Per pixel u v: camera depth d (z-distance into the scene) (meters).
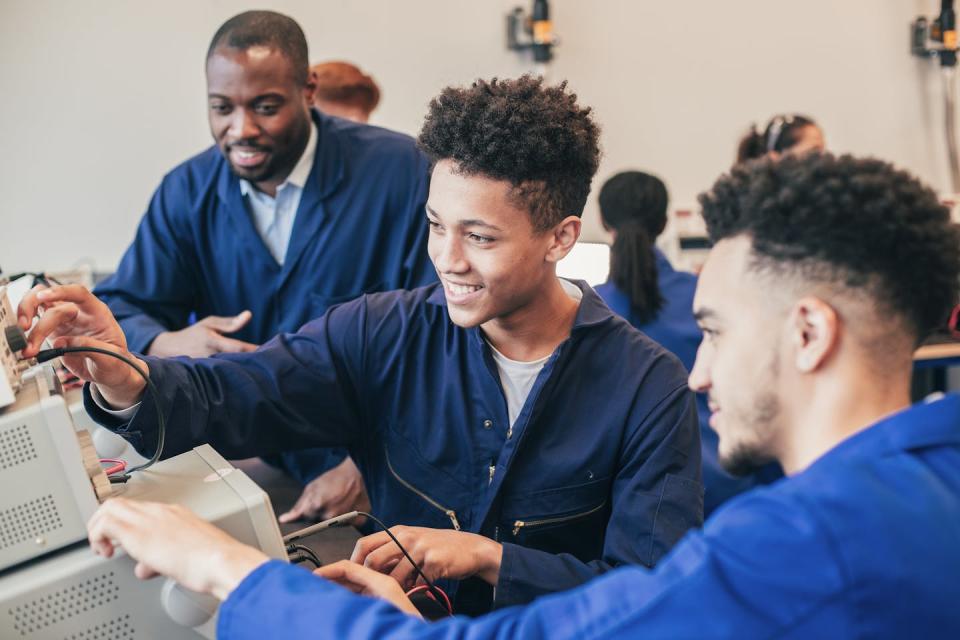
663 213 2.54
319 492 1.77
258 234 2.13
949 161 4.60
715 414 0.91
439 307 1.37
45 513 0.98
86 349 1.13
